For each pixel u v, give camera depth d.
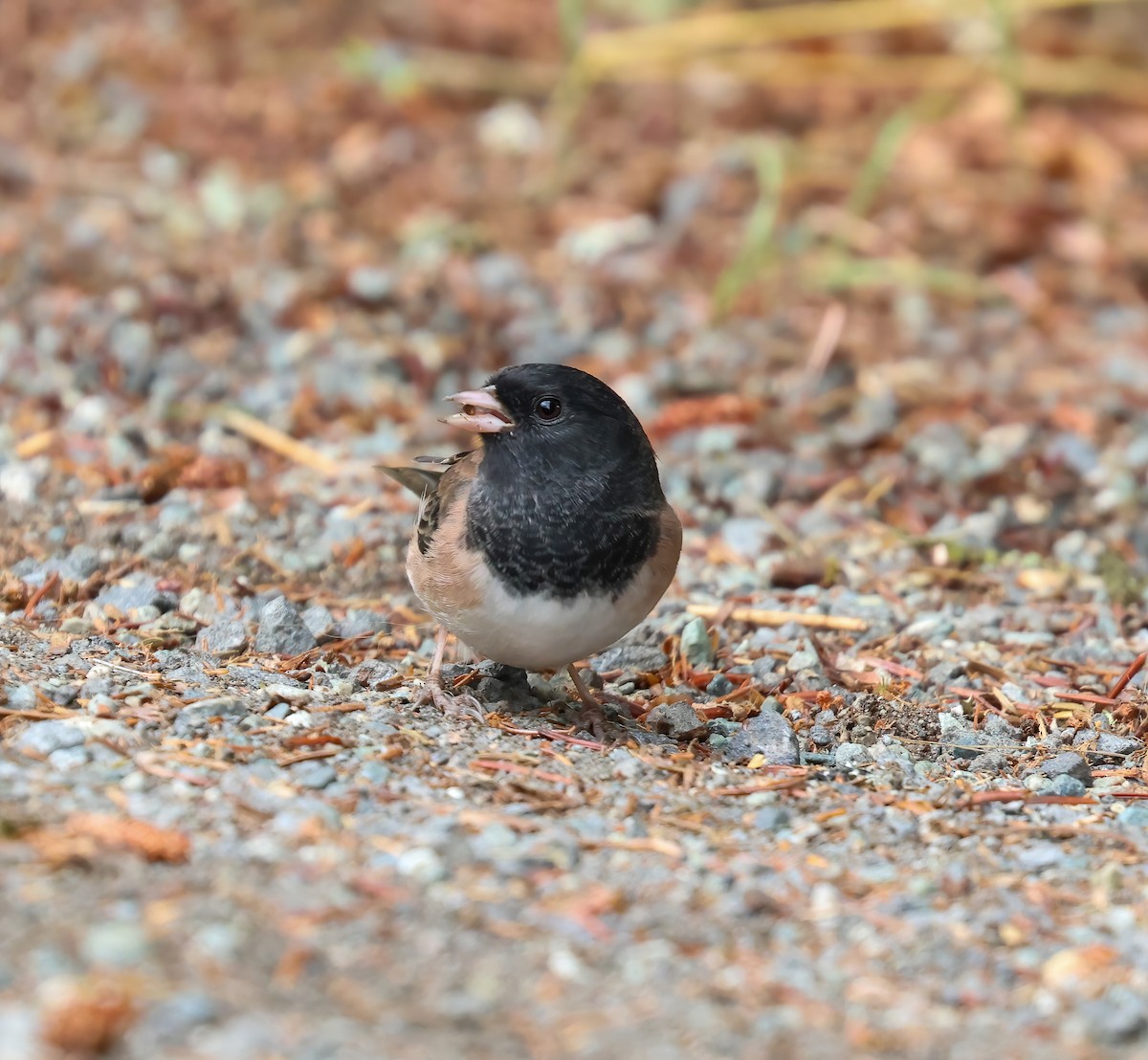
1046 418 14.70
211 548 11.44
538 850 7.31
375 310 16.08
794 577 11.68
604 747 8.84
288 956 6.15
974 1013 6.40
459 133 19.94
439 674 9.37
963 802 8.44
